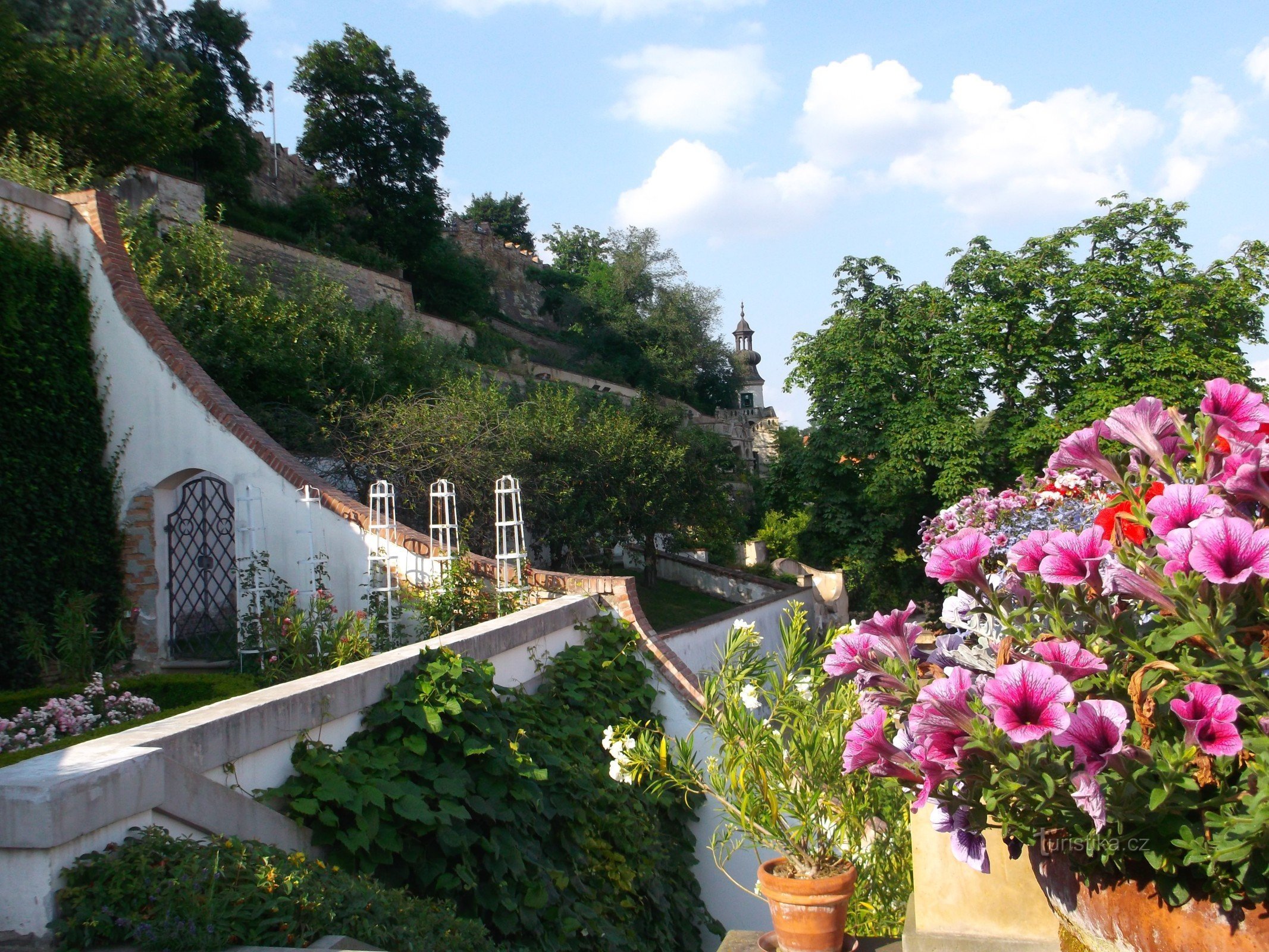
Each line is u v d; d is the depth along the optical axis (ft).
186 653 36.24
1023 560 6.91
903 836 14.90
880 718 7.20
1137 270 79.82
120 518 36.24
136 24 98.53
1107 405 75.66
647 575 80.94
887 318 91.35
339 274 102.42
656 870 22.85
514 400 81.92
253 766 14.11
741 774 14.73
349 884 12.58
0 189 33.06
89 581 34.78
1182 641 6.08
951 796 6.43
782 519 116.26
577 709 24.45
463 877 15.24
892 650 7.63
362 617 31.12
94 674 30.89
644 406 80.38
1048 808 5.93
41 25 85.25
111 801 10.83
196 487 37.99
